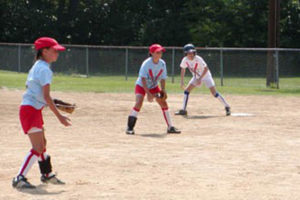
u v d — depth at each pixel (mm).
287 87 36031
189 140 15273
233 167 11633
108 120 19469
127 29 57469
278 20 37656
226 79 40688
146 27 56781
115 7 58656
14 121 18922
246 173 11062
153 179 10523
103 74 44531
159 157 12734
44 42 9680
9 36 56531
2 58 47031
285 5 54906
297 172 11180
